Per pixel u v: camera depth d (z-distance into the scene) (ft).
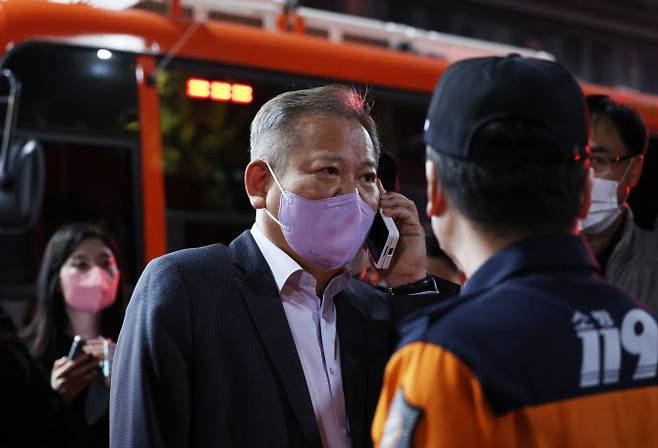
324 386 8.23
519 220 5.86
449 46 26.09
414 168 23.65
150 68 20.40
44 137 19.31
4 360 10.18
